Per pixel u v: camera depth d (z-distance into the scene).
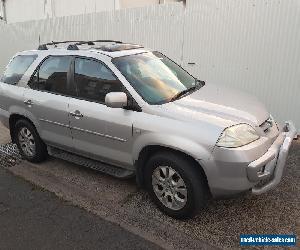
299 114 6.15
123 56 4.29
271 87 6.38
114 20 8.51
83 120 4.23
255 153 3.29
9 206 4.09
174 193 3.62
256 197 4.07
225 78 6.93
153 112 3.67
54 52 4.78
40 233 3.57
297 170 4.75
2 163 5.36
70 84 4.48
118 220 3.74
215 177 3.30
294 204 3.91
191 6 7.04
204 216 3.74
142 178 3.97
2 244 3.41
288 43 6.02
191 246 3.28
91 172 4.93
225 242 3.32
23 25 11.34
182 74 4.69
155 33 7.78
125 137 3.86
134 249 3.27
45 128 4.82
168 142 3.45
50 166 5.19
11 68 5.41
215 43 6.88
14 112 5.15
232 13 6.53
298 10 5.80
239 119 3.52
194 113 3.54
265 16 6.16
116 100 3.65
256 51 6.40
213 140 3.26
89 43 5.03
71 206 4.05
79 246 3.34
